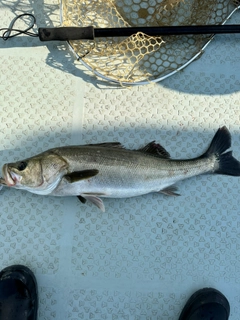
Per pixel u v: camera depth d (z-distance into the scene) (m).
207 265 0.74
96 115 0.76
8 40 0.77
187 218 0.75
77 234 0.74
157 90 0.77
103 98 0.77
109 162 0.66
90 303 0.73
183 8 0.77
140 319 0.73
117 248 0.73
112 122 0.76
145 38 0.73
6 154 0.75
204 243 0.74
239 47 0.79
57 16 0.77
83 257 0.73
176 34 0.73
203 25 0.74
